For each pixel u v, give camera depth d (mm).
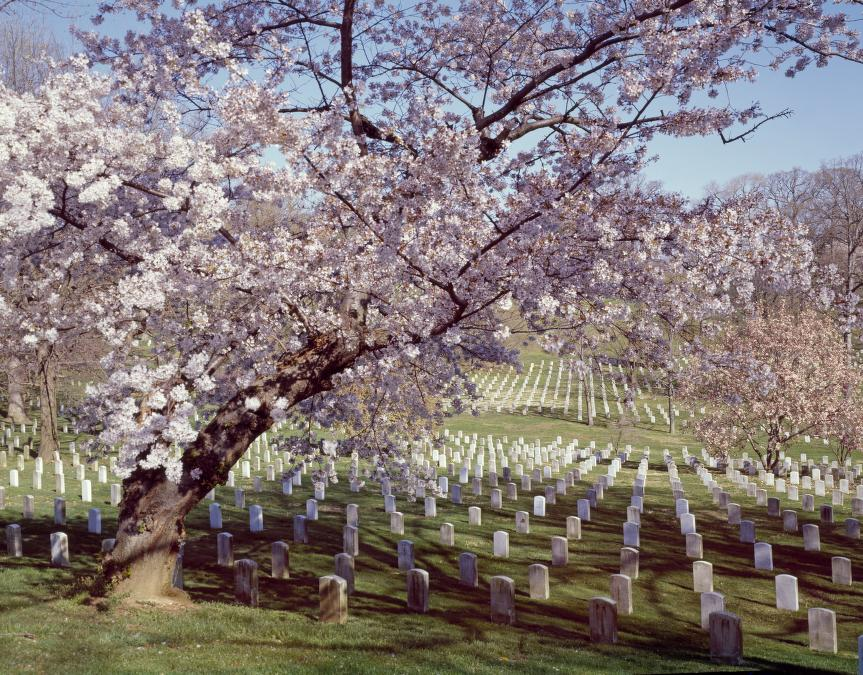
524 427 49906
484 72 14070
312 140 9078
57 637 9234
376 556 16875
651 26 10383
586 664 9461
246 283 9703
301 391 11523
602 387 58906
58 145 8227
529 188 10078
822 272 11047
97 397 9766
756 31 11367
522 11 13406
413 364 12156
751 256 10352
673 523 22500
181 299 10266
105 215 10070
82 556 15273
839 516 24500
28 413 44031
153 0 12445
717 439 32312
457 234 9922
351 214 9609
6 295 9688
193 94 9805
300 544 17500
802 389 32031
